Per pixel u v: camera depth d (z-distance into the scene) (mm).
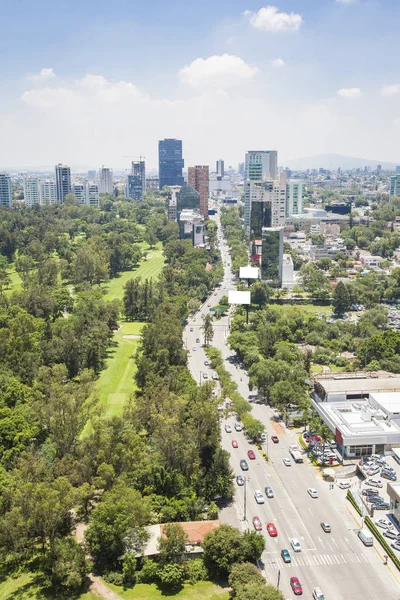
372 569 163500
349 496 197500
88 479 187250
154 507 182500
